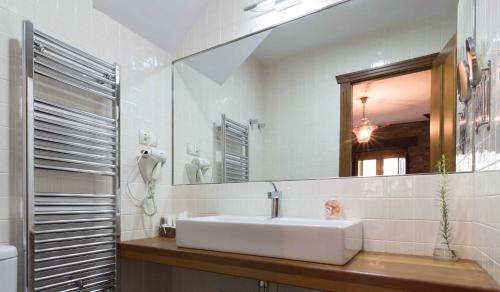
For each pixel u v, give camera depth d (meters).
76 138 1.52
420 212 1.34
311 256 1.13
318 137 1.67
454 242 1.26
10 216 1.26
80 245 1.47
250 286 1.77
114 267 1.62
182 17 2.05
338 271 1.03
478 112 1.11
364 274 0.99
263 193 1.77
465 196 1.26
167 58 2.15
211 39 2.05
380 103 1.53
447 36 1.40
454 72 1.37
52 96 1.45
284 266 1.12
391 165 1.45
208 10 2.08
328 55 1.69
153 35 2.01
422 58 1.45
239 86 1.94
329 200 1.57
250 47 1.92
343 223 1.33
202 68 2.08
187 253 1.37
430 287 0.90
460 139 1.33
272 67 1.84
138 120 1.88
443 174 1.31
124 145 1.78
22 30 1.28
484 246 1.05
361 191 1.49
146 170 1.86
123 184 1.76
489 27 1.00
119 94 1.72
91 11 1.65
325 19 1.71
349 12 1.65
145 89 1.95
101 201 1.64
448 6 1.41
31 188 1.26
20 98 1.32
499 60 0.88
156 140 2.00
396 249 1.36
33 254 1.26
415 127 1.43
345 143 1.59
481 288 0.84
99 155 1.62
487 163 1.01
